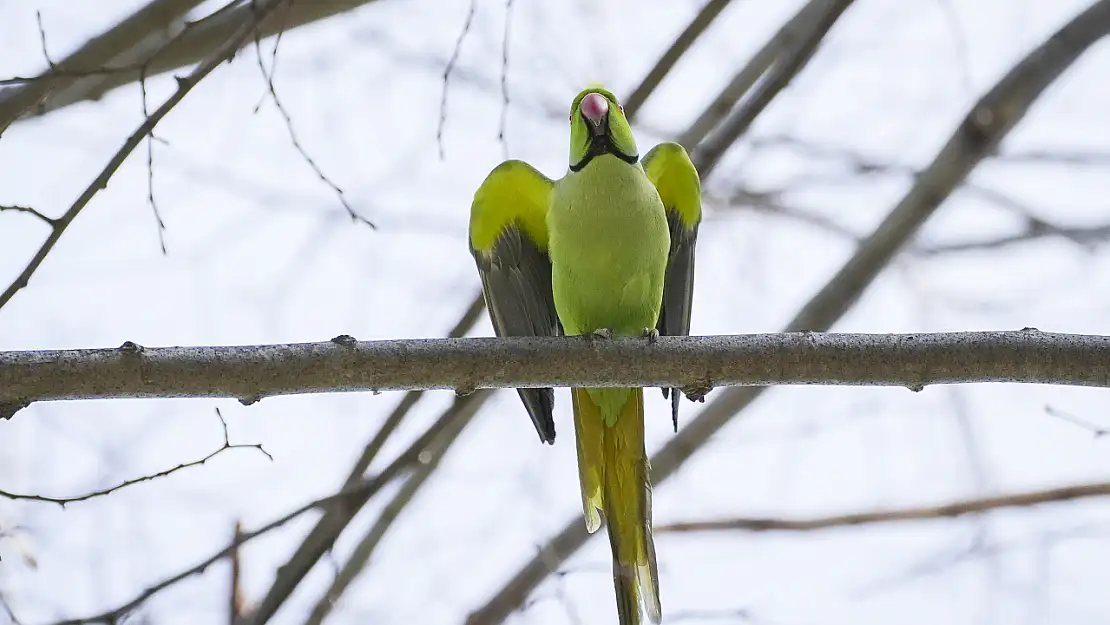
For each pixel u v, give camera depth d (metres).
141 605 8.56
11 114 9.06
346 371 7.27
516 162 9.97
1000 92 11.21
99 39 9.59
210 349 7.07
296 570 10.37
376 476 10.56
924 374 7.46
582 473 9.50
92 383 6.85
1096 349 7.29
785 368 7.57
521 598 11.93
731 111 11.60
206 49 9.81
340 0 10.10
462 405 10.69
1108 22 10.97
